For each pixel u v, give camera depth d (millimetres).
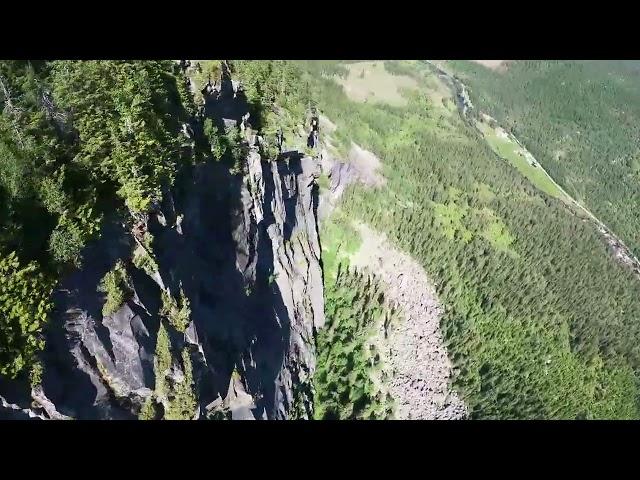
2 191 44594
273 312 73000
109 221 51781
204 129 65750
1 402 42062
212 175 66875
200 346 56969
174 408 52500
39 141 47312
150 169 54344
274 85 80688
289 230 79688
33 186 46000
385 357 80000
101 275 50031
